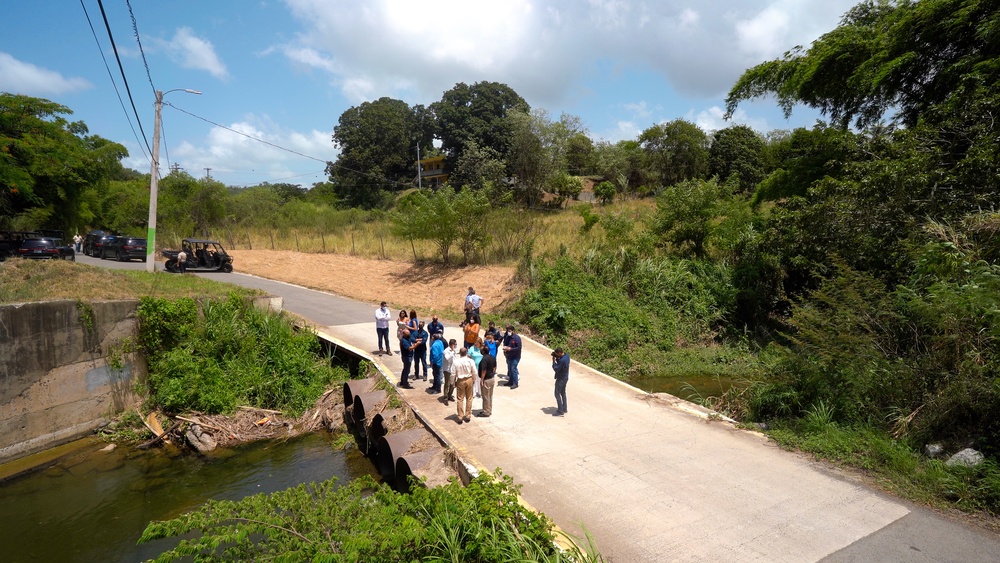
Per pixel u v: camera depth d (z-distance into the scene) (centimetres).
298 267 2989
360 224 4303
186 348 1451
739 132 5053
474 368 1062
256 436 1276
